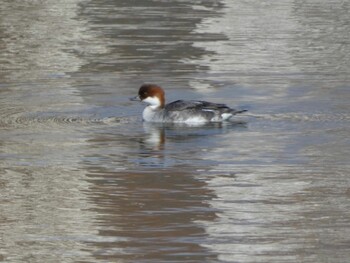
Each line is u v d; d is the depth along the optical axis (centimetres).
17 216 1361
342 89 2138
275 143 1725
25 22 3134
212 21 3128
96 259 1213
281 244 1255
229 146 1709
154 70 2353
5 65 2427
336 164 1599
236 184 1500
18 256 1224
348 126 1831
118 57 2530
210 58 2511
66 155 1656
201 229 1309
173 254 1227
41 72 2336
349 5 3519
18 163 1609
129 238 1282
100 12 3338
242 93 2100
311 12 3350
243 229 1309
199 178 1529
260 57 2530
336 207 1389
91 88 2155
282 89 2139
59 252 1236
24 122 1870
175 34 2888
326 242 1259
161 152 1675
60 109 1966
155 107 1891
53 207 1398
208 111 1866
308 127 1828
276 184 1498
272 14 3291
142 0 3619
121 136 1781
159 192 1464
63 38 2833
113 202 1420
